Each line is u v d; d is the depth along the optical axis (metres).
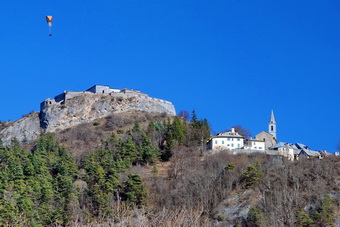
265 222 122.94
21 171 140.25
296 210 128.50
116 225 60.22
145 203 130.88
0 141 188.38
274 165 159.62
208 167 162.88
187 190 145.50
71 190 133.62
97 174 144.88
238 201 142.00
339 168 151.62
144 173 163.62
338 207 134.75
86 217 99.81
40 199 125.69
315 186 142.75
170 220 61.09
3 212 103.19
